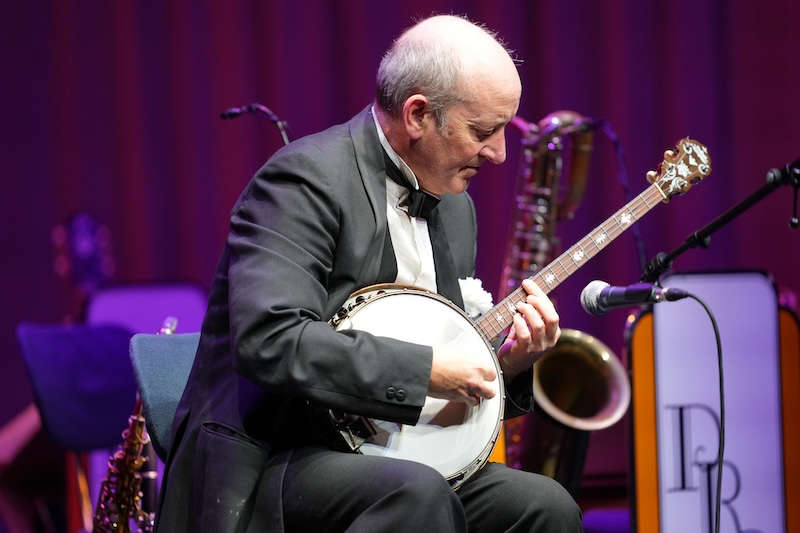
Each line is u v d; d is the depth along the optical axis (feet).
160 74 58.65
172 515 23.65
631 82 57.77
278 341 21.98
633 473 32.55
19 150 59.31
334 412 23.54
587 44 57.98
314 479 22.72
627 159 57.72
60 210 59.47
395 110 24.50
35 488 47.29
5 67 58.85
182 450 24.07
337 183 24.00
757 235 57.72
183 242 58.75
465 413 24.50
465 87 23.77
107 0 58.70
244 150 58.08
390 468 22.24
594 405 35.35
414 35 24.71
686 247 25.46
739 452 33.35
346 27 57.88
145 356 26.35
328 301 23.99
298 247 23.04
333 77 58.29
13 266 59.98
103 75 58.90
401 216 25.50
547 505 23.56
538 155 44.86
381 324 23.97
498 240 56.90
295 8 57.82
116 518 30.58
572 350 35.58
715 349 33.22
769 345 33.53
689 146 26.45
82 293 55.72
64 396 37.42
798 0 56.90
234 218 24.16
